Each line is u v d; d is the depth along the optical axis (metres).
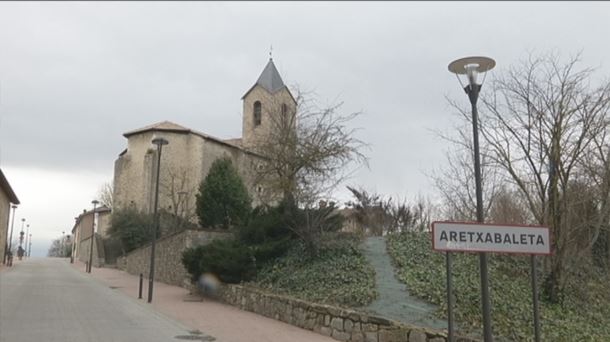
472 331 11.05
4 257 48.66
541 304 14.07
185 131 56.00
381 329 11.05
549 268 15.41
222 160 32.81
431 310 12.47
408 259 17.05
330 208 20.39
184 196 50.34
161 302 19.47
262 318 15.61
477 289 13.85
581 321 13.59
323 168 23.53
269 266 19.80
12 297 19.31
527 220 20.20
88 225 73.81
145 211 51.25
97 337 11.33
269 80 53.66
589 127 14.16
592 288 16.33
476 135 8.20
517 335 11.17
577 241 15.65
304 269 18.05
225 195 31.14
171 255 29.25
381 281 15.03
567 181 14.25
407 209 31.80
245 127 51.78
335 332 12.24
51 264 55.22
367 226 28.88
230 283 19.77
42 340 10.77
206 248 21.53
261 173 24.50
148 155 54.78
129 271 40.25
